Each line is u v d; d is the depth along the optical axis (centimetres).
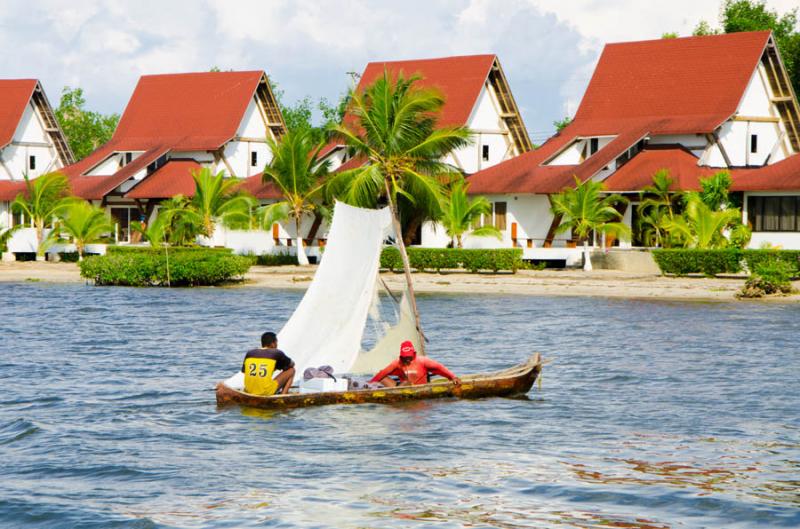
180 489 2764
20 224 11638
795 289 7475
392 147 9081
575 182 9312
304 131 9912
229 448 3159
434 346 5266
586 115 10625
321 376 3731
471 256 9056
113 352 5128
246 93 12012
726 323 6088
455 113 10831
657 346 5206
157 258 8944
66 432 3366
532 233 9894
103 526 2488
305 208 10225
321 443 3203
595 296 7638
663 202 8975
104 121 17425
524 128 11350
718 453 3081
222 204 10319
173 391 4062
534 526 2473
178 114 12231
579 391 4022
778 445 3172
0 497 2697
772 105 10350
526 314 6625
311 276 9256
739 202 8981
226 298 7838
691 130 9644
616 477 2842
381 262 9250
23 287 8819
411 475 2869
